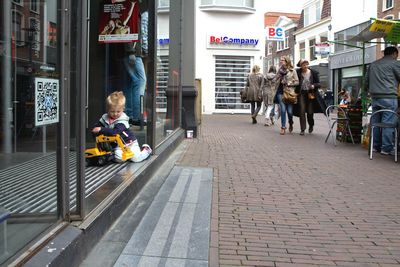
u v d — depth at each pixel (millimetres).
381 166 7375
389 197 5457
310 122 12156
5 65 2912
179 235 3965
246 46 22953
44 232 3025
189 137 10609
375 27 8664
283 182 6141
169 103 8781
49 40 3121
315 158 8062
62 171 3229
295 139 10859
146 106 6523
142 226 4125
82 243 3258
